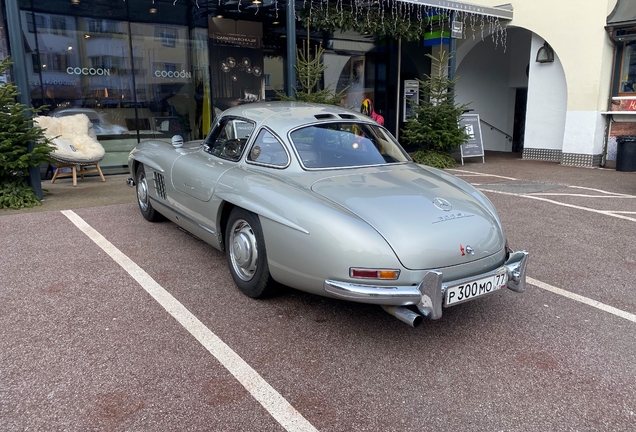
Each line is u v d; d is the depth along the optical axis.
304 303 3.56
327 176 3.49
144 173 5.49
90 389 2.48
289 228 3.03
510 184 8.59
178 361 2.76
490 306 3.60
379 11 10.48
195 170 4.16
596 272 4.29
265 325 3.21
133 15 9.66
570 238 5.29
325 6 10.20
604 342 3.07
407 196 3.19
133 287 3.78
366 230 2.80
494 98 15.23
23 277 3.94
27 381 2.54
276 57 11.72
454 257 2.88
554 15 11.19
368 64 12.95
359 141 3.99
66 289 3.72
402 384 2.60
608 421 2.32
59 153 7.74
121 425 2.22
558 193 7.74
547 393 2.54
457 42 12.91
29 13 8.60
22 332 3.05
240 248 3.52
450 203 3.21
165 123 10.39
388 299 2.73
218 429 2.21
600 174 9.84
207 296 3.64
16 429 2.18
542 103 12.15
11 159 6.33
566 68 11.14
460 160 12.32
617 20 10.20
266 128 3.86
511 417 2.34
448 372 2.72
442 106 10.63
